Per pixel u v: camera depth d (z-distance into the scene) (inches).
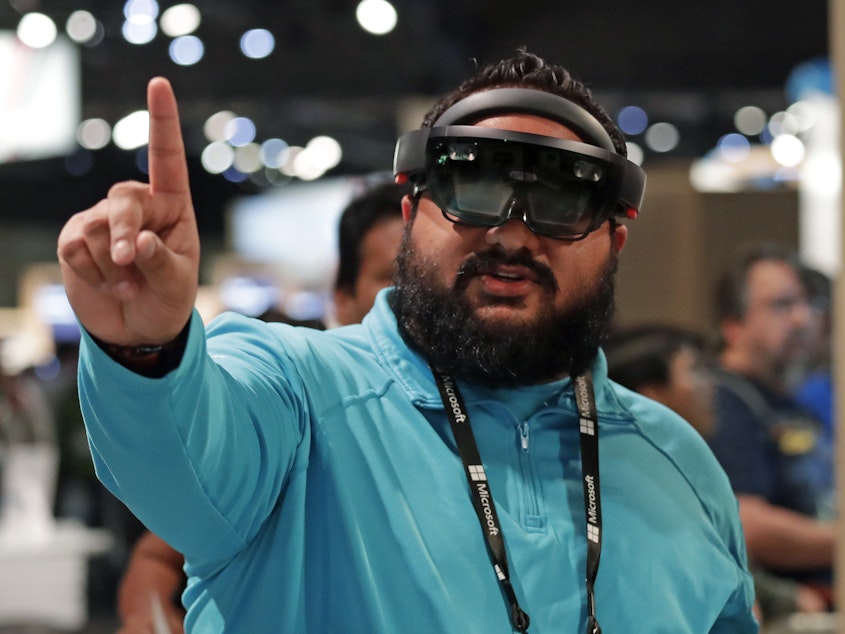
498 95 45.3
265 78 288.7
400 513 40.8
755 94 271.7
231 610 39.8
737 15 244.7
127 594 72.8
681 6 245.9
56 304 497.4
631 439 48.3
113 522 161.6
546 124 45.1
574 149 43.6
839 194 67.0
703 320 182.4
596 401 47.8
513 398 45.1
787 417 105.3
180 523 35.8
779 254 110.7
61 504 178.5
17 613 138.2
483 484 42.1
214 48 287.9
